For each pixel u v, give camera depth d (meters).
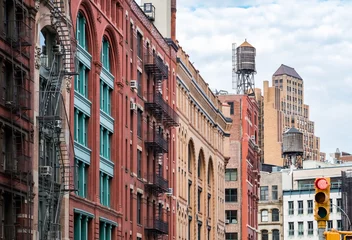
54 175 75.19
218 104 160.38
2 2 65.12
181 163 128.00
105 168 90.44
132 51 101.06
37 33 71.19
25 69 68.50
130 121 100.00
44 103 71.44
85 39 85.94
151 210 109.06
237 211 183.25
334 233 40.50
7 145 65.50
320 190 40.19
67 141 76.69
